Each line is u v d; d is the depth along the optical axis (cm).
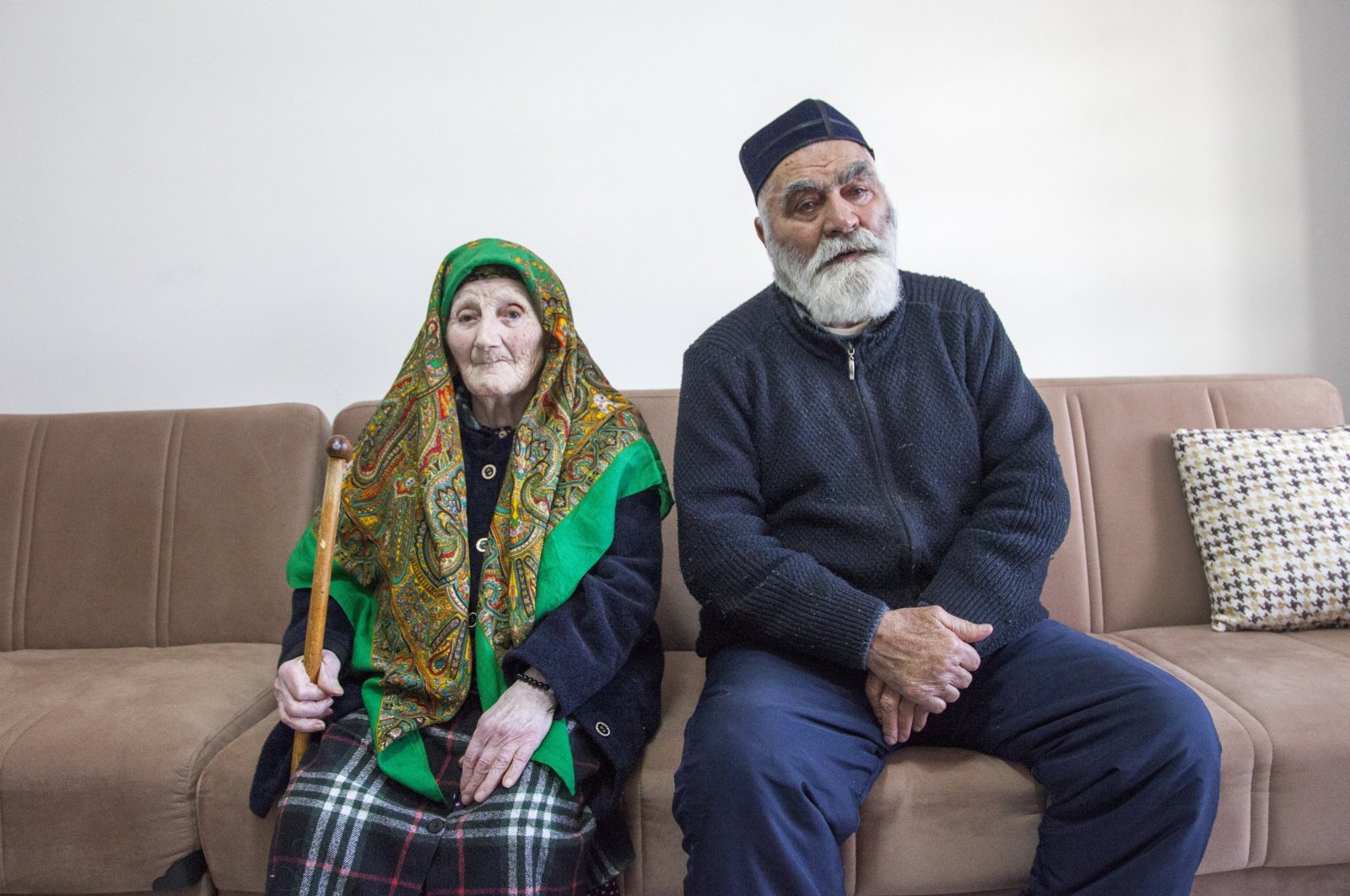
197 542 176
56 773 122
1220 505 163
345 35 202
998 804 114
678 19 201
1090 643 125
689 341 204
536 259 143
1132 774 104
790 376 140
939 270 203
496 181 203
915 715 119
